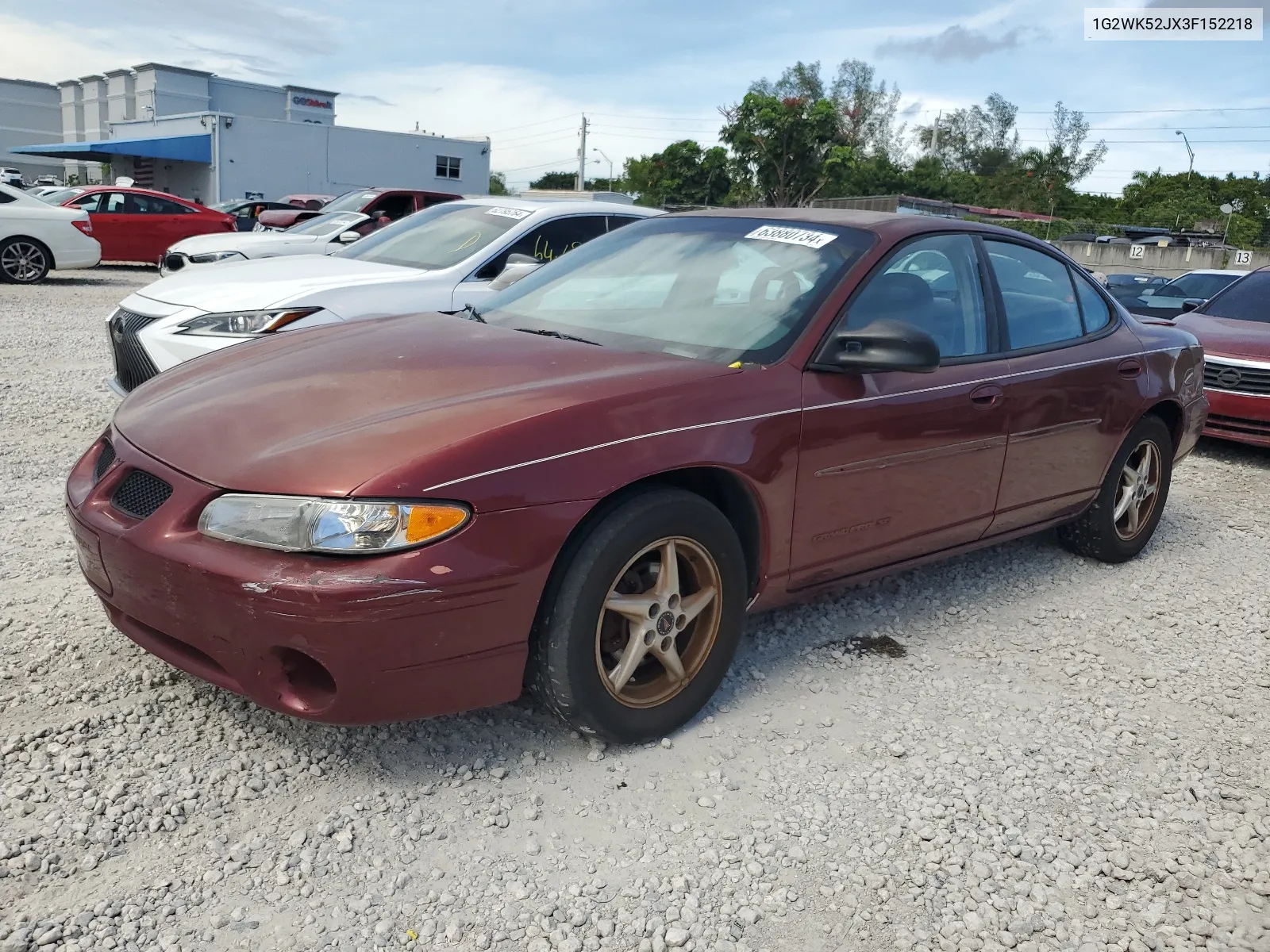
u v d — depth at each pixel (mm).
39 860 2242
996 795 2768
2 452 5383
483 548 2387
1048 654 3715
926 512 3543
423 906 2205
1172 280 12297
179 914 2127
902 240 3527
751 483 2916
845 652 3594
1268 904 2389
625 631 2775
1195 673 3635
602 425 2617
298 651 2324
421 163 38688
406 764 2707
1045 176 66500
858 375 3227
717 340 3199
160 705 2898
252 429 2592
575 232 6770
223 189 34938
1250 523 5676
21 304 11969
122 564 2516
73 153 40656
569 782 2682
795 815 2619
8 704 2854
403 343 3203
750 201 42562
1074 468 4219
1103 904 2367
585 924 2189
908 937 2223
